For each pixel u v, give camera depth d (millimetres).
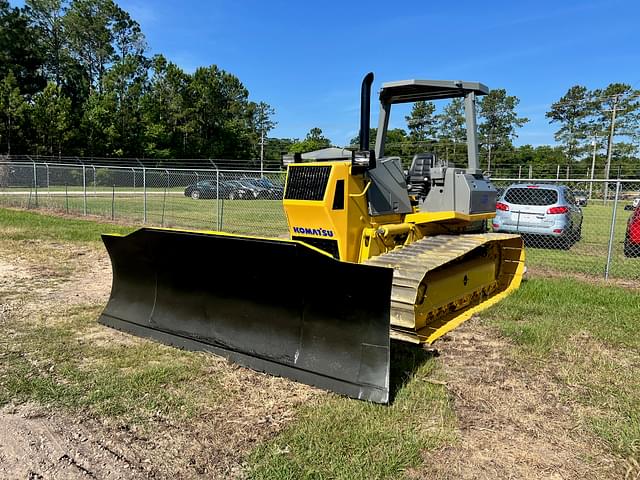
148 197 22578
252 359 4113
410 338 3990
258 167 57531
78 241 10734
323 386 3682
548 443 3062
